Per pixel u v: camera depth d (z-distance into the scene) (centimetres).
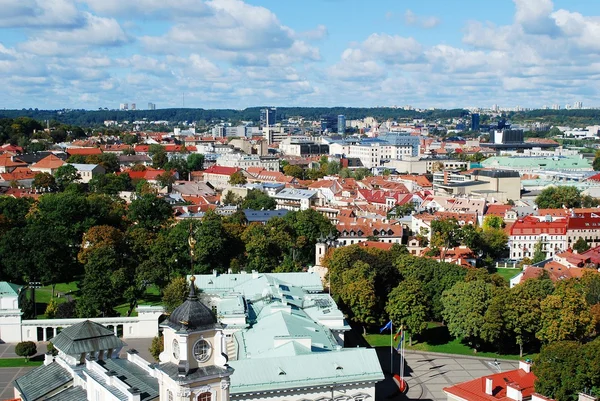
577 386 16600
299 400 16438
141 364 14725
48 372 15025
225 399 10594
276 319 19950
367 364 17212
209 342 10481
